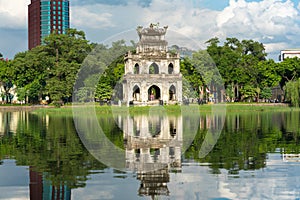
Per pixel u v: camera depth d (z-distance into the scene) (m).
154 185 19.09
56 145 31.17
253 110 84.12
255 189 18.38
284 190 18.25
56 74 96.62
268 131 40.91
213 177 20.39
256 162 23.91
